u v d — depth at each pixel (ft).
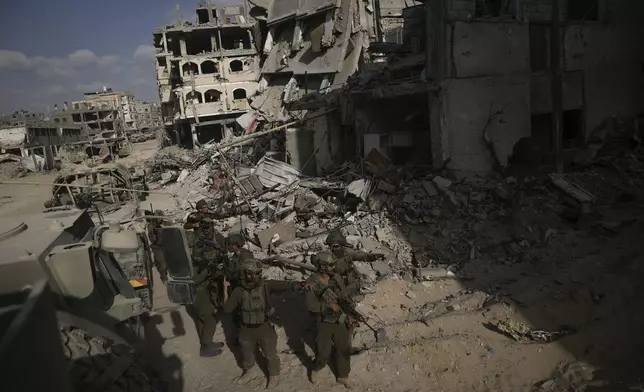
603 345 20.52
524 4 47.34
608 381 17.84
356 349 21.76
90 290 14.60
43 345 7.41
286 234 39.06
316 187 50.37
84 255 14.40
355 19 92.32
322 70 95.61
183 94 149.89
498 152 46.98
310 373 20.11
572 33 50.37
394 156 54.54
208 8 158.40
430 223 38.86
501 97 46.83
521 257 32.42
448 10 44.78
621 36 53.57
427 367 20.36
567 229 36.63
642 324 21.48
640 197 41.88
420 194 42.73
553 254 32.37
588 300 24.41
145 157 162.81
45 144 160.97
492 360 20.40
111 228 16.65
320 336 18.93
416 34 68.59
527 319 23.30
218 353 22.36
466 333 22.54
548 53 50.01
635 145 51.88
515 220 37.91
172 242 17.57
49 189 92.48
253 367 21.02
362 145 55.47
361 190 44.09
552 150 50.90
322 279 19.06
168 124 192.44
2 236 15.51
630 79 54.75
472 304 25.73
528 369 19.65
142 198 68.95
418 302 26.86
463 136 46.32
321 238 37.99
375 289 28.27
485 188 43.11
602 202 40.47
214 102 150.82
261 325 19.38
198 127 159.63
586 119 52.65
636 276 26.12
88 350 13.93
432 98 47.03
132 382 15.58
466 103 46.03
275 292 28.99
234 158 78.48
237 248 21.27
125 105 307.17
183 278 17.88
